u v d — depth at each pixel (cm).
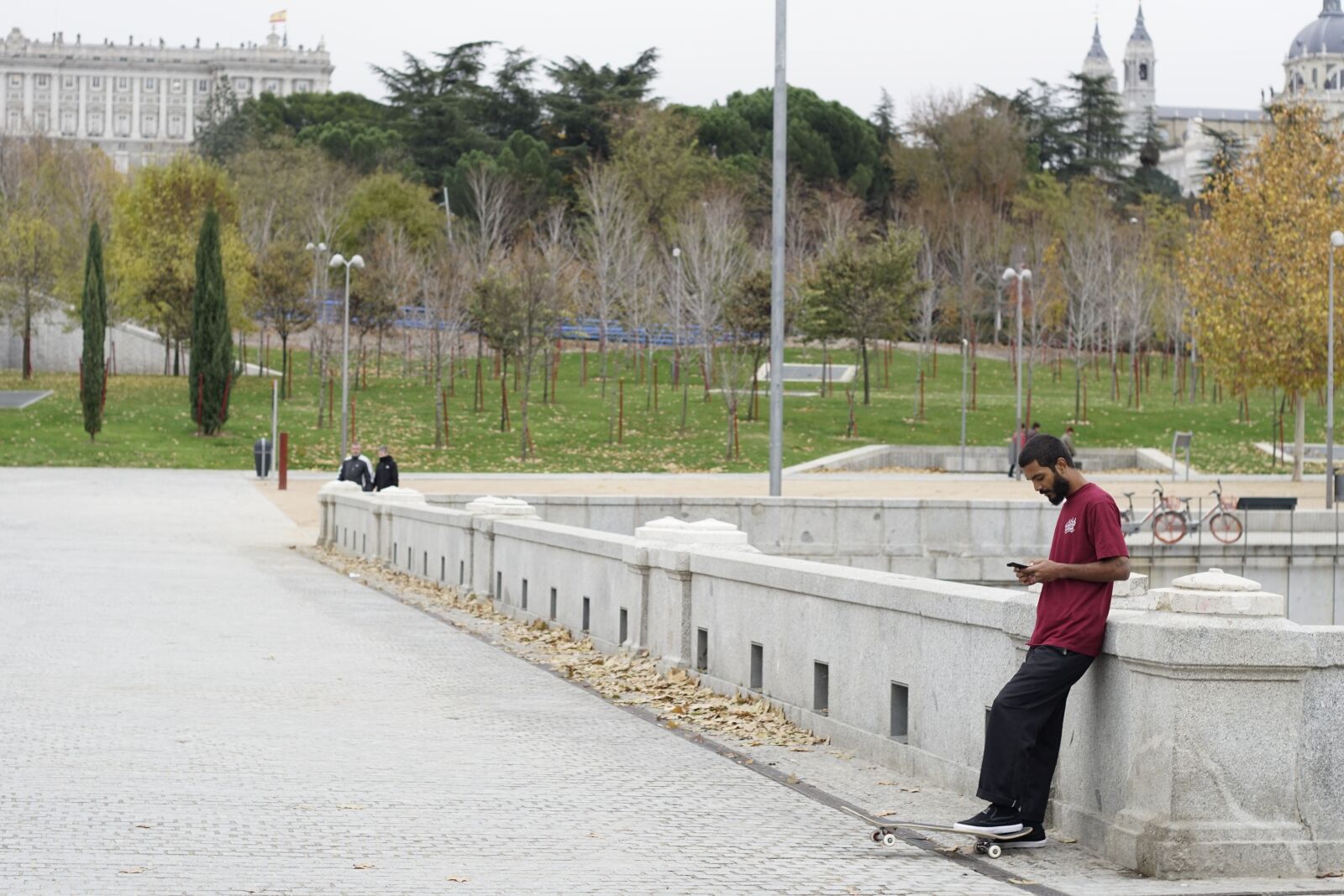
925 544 3559
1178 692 806
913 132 12475
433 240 9912
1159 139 15625
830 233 9850
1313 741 816
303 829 862
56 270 8819
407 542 2889
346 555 3388
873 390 8769
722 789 1022
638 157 10538
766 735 1232
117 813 891
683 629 1524
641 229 9656
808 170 12188
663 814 939
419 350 9319
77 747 1097
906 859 838
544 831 878
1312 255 5825
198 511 4453
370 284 8369
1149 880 799
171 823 869
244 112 15100
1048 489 878
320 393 7094
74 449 6309
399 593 2523
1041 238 9969
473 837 857
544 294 7725
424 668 1595
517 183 10944
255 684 1436
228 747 1115
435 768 1064
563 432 7006
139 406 7438
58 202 10400
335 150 12069
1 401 7456
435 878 758
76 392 7900
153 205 8738
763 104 13525
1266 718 812
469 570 2392
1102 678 870
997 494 5106
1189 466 6444
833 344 10669
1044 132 13462
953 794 1018
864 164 12675
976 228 10438
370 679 1495
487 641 1877
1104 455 6788
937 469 6631
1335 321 5772
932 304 9488
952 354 10631
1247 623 804
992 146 11762
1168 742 808
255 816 892
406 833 861
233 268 8175
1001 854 857
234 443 6644
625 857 820
